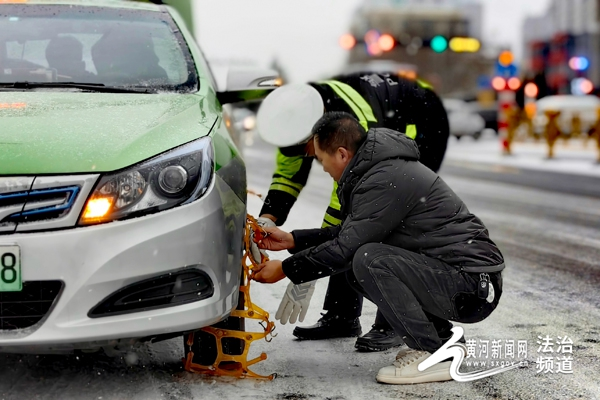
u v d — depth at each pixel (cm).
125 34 750
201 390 579
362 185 604
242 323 618
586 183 2227
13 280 508
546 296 894
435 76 9681
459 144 4462
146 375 611
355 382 611
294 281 615
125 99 639
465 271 604
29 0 789
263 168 2464
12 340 512
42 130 556
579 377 629
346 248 601
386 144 609
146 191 531
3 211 512
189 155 552
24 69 695
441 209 609
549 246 1216
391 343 700
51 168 521
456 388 601
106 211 521
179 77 706
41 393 570
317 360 668
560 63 7700
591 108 4150
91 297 515
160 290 535
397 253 600
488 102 5491
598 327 773
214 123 617
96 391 574
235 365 617
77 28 751
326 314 738
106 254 516
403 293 596
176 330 539
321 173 2438
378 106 736
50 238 511
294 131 675
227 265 566
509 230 1370
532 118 3812
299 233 654
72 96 642
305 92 691
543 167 2798
